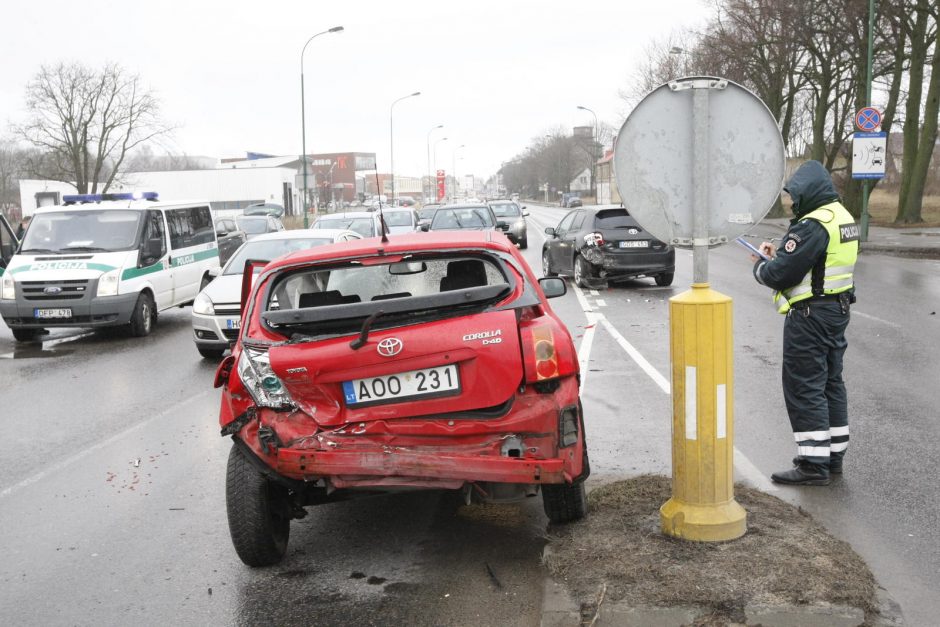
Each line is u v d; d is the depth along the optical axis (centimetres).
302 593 427
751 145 443
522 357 417
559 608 387
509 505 541
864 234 2867
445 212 2514
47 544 509
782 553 416
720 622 366
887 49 3644
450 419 420
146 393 957
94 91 6412
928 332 1143
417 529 507
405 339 414
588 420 739
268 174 8800
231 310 1130
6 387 1022
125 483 625
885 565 431
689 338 428
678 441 438
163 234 1512
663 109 449
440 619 393
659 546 430
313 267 465
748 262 2412
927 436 662
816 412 551
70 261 1376
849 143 4047
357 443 421
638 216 455
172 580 450
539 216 7156
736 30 4684
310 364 418
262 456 430
